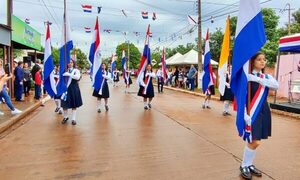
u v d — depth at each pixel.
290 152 6.21
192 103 14.74
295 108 11.34
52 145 6.65
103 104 13.70
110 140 7.09
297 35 11.70
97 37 10.58
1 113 9.75
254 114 4.66
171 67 35.22
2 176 4.86
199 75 24.47
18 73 13.62
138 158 5.74
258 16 4.65
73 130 8.16
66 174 4.94
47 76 10.52
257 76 4.71
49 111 11.60
